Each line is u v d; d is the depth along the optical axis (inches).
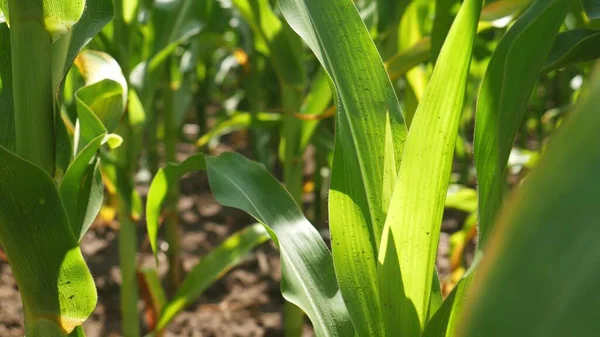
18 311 53.0
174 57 58.2
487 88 23.9
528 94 24.2
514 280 7.5
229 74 109.0
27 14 23.9
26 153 24.8
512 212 7.8
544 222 7.5
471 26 22.6
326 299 26.2
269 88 74.7
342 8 25.7
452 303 23.6
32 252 24.4
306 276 26.4
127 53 41.0
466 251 64.4
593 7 26.2
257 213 27.6
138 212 43.1
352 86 25.5
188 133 101.0
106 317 54.1
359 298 25.5
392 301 24.9
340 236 25.4
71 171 25.3
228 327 53.5
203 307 55.9
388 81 25.7
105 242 64.9
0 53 26.9
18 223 24.1
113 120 29.1
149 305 44.2
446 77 23.1
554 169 7.5
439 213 24.2
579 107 7.7
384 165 25.0
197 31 44.7
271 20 41.5
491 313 7.6
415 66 36.8
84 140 26.7
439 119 23.4
